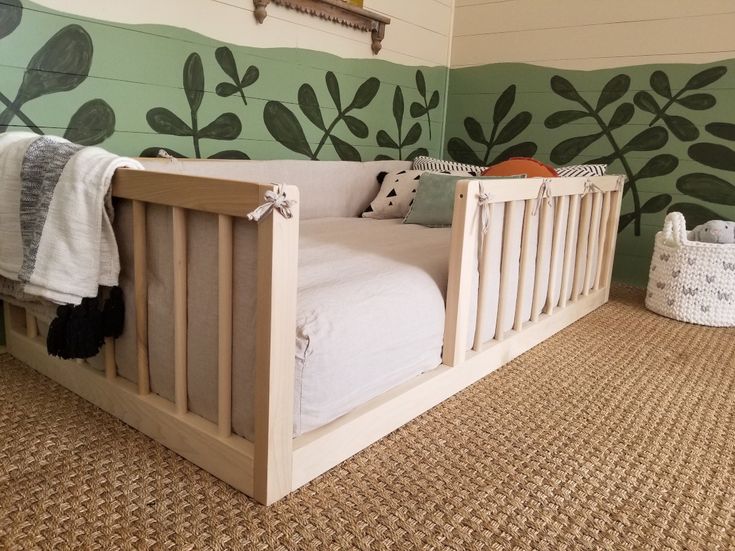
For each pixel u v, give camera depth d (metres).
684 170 2.70
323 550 0.95
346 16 2.50
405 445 1.29
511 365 1.79
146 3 1.79
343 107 2.63
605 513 1.09
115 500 1.04
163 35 1.85
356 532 0.99
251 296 1.01
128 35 1.76
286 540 0.96
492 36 3.14
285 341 0.99
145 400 1.24
